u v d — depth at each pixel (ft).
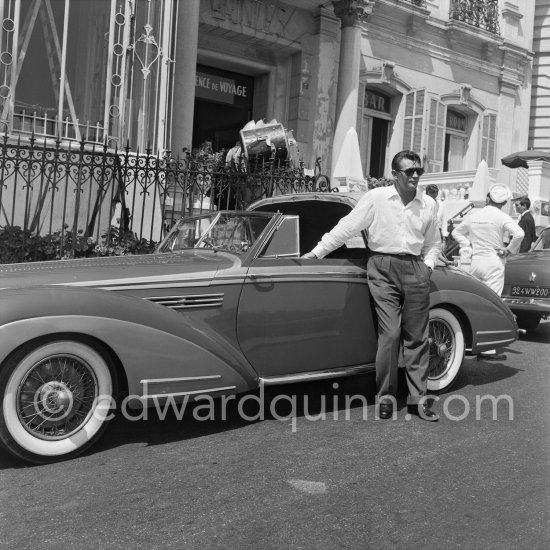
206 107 49.19
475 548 9.34
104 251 27.22
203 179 29.89
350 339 15.75
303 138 49.96
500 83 63.41
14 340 11.34
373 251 15.43
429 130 57.47
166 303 13.42
